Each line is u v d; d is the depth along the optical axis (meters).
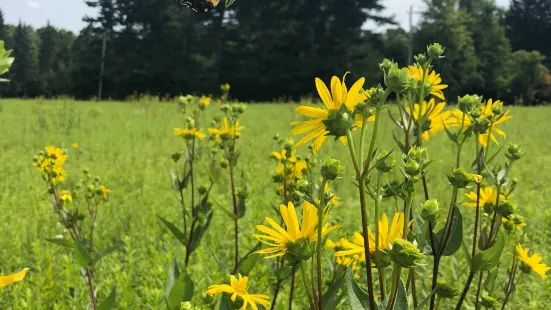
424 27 48.66
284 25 46.19
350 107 1.21
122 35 48.59
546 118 18.84
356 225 4.73
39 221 4.98
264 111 21.22
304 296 3.26
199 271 3.41
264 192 6.42
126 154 9.54
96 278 3.70
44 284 3.48
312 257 1.37
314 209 1.39
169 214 5.19
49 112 18.03
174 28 46.97
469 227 4.62
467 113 1.95
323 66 43.75
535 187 7.34
